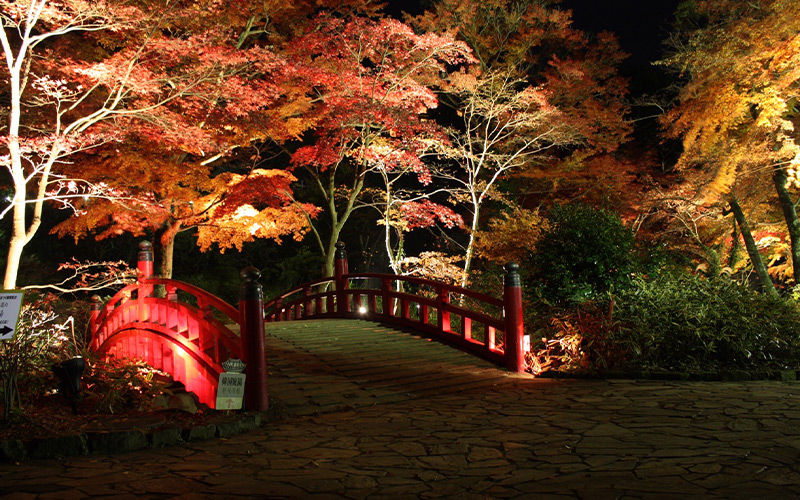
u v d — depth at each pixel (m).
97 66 10.89
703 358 8.79
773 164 15.02
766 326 9.12
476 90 17.75
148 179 13.66
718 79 14.74
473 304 14.46
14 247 10.90
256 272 6.59
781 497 3.58
